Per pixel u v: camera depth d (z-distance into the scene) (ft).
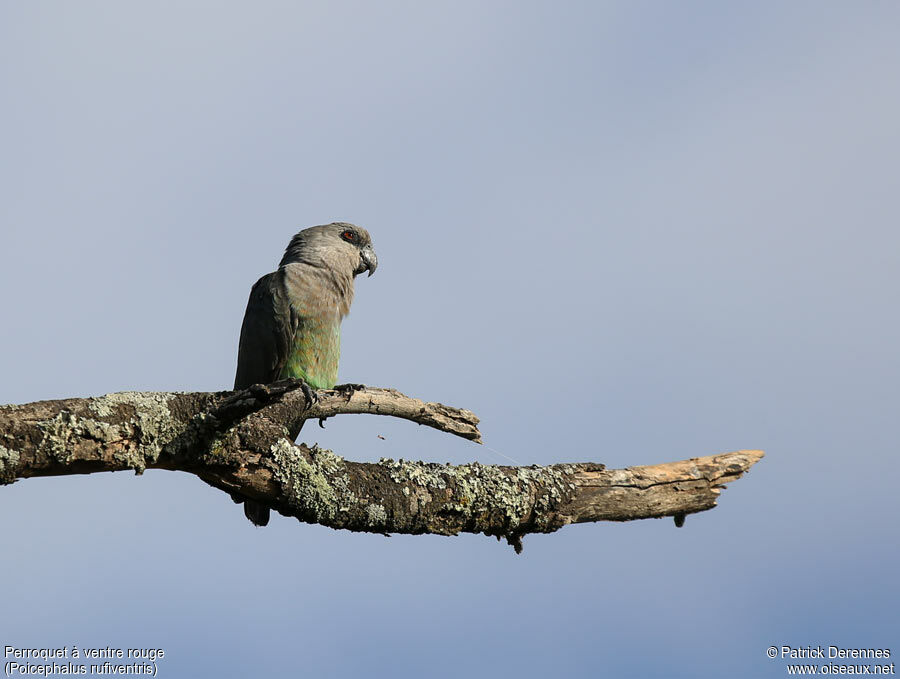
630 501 36.01
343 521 32.42
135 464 28.04
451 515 33.99
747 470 37.58
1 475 26.00
